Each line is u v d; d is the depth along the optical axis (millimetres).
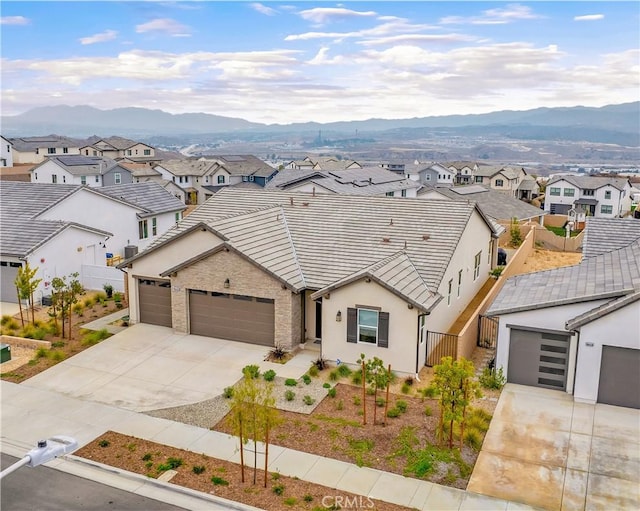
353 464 14914
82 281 31781
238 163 106250
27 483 14188
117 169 78562
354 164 119688
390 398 18750
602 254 25281
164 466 14781
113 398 18719
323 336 21344
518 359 19641
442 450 15492
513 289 22469
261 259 22828
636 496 13617
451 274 24422
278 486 13906
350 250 24406
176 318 24344
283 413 17656
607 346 17875
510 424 16984
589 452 15461
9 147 94875
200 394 19016
